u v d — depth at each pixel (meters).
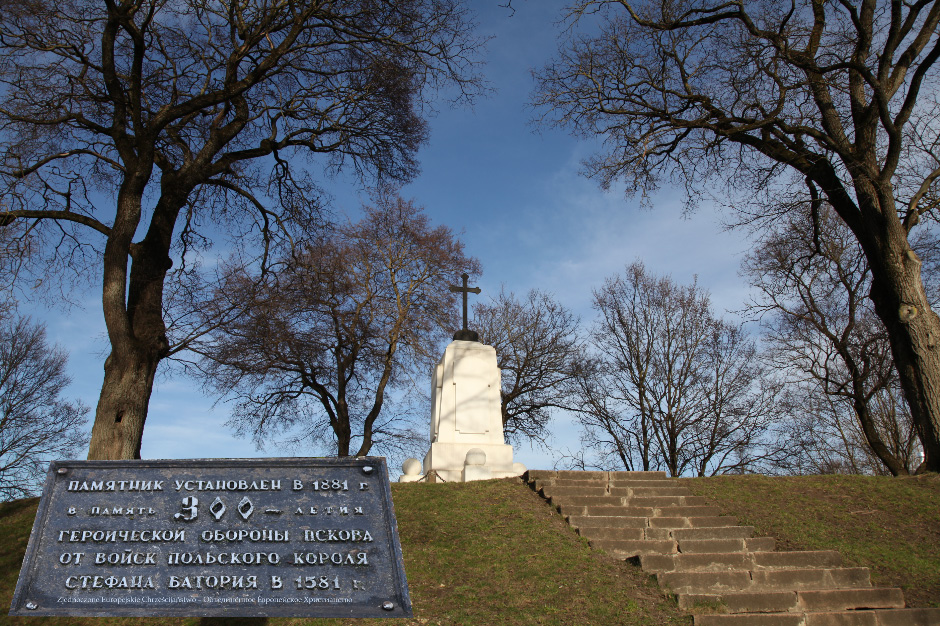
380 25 17.22
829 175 17.23
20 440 28.95
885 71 16.08
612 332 31.17
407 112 20.08
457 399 18.03
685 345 29.81
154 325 14.70
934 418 15.05
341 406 27.89
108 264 14.05
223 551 5.88
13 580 10.61
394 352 28.09
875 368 24.31
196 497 6.17
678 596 9.21
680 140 19.77
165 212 15.76
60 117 15.59
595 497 13.04
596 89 20.20
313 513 6.11
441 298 28.47
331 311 26.81
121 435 13.38
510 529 11.72
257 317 20.55
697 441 28.98
